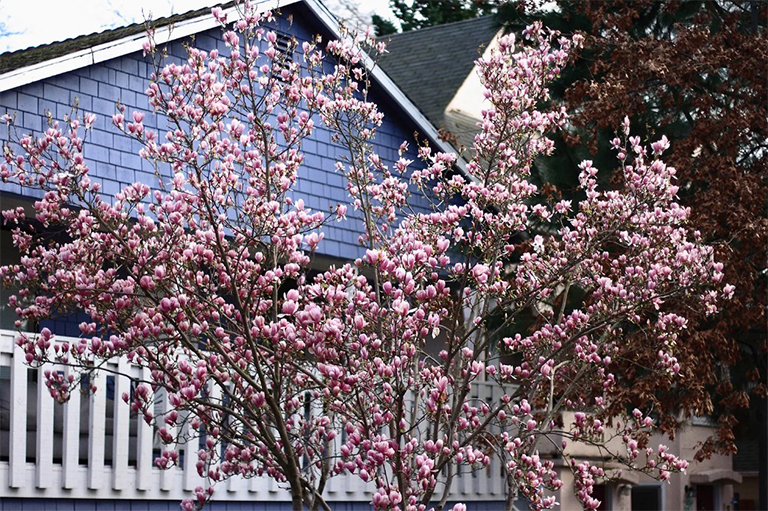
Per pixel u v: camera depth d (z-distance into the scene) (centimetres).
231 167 725
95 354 700
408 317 649
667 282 810
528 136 826
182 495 917
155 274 643
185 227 809
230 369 745
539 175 1320
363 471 634
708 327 1188
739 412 1328
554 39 1377
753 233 1124
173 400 680
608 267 926
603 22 1291
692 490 2056
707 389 1259
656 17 1373
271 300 768
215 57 734
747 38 1243
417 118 1400
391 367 628
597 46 1284
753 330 1235
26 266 728
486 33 2123
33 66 1023
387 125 1390
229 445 795
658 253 807
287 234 675
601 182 1295
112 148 1105
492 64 780
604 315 822
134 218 1016
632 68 1229
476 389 1177
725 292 817
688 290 840
